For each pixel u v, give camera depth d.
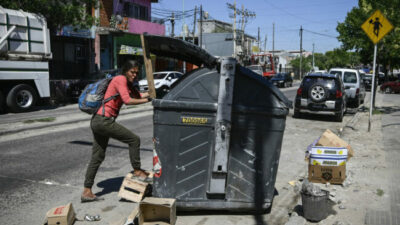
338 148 5.20
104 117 4.23
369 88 34.91
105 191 4.99
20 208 4.38
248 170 4.05
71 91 18.22
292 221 3.91
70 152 7.27
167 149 3.98
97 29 24.53
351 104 17.95
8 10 13.75
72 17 17.91
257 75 4.01
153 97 3.99
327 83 12.48
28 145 7.92
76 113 13.73
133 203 4.55
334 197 4.71
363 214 4.17
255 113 3.99
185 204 4.02
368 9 14.59
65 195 4.84
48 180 5.46
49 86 16.88
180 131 3.96
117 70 22.67
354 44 15.45
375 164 6.39
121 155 7.10
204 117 3.94
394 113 14.73
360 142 8.45
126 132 4.35
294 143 8.50
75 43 23.30
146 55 3.93
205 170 4.01
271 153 4.06
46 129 10.02
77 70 23.39
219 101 3.90
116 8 27.50
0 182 5.34
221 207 4.05
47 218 3.73
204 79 3.96
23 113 14.01
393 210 4.29
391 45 14.14
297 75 83.62
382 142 8.43
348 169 6.05
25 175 5.70
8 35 13.52
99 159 4.50
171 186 4.02
